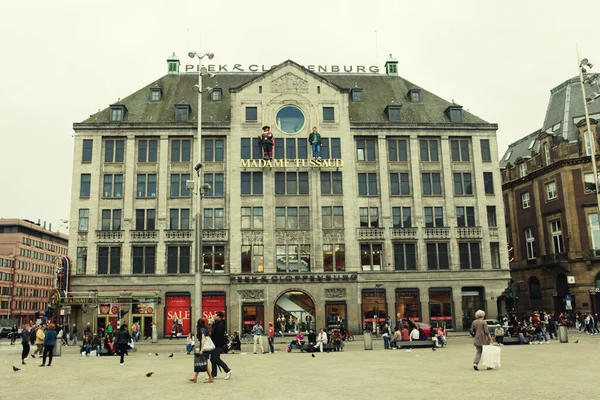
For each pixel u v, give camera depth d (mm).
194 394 14414
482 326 19031
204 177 52656
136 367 22797
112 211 51781
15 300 119562
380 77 62844
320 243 51594
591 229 53844
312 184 52594
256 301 49781
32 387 16438
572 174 55406
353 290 50562
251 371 20172
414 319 51000
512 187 65062
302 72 54750
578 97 59562
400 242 52625
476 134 55562
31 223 127750
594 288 52750
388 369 19953
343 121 54125
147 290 50031
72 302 48188
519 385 14711
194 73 61188
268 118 53656
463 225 53656
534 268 60281
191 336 31812
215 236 51281
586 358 22578
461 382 15617
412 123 54844
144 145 53188
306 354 29719
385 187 53562
